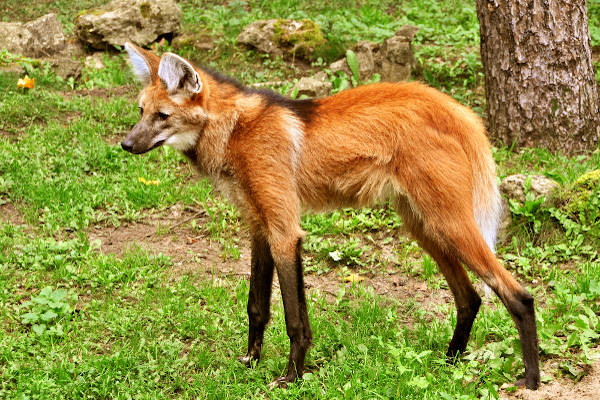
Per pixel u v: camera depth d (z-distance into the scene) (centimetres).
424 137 530
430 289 712
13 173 898
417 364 548
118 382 543
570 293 648
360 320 634
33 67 1225
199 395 536
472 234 522
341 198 565
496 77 957
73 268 719
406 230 586
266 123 542
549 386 513
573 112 922
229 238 809
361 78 1194
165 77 536
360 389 521
